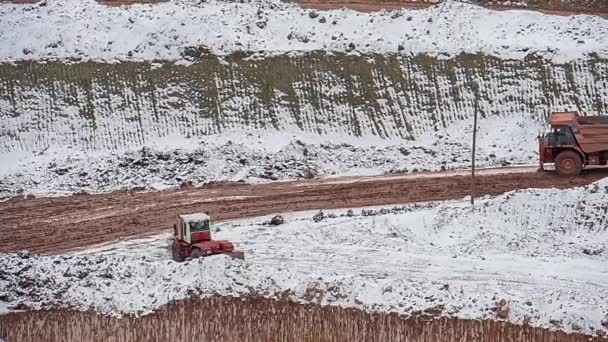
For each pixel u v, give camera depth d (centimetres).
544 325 8394
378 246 10112
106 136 13688
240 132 13712
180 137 13688
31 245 10650
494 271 9481
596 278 9338
